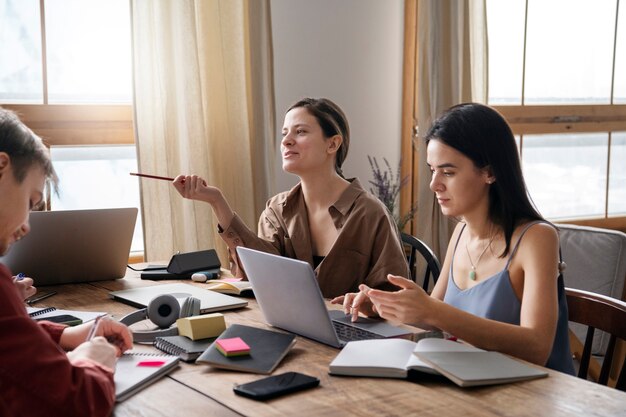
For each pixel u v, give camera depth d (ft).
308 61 10.41
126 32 9.49
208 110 9.32
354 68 10.78
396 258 6.53
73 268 6.75
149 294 6.12
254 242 6.89
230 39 9.30
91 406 3.33
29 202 3.65
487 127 5.09
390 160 11.20
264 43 9.46
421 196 10.83
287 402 3.61
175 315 5.10
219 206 6.86
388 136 11.14
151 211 8.92
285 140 6.82
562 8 12.40
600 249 7.61
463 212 5.26
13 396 3.18
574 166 12.72
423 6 10.72
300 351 4.52
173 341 4.58
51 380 3.23
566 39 12.48
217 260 7.29
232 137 9.38
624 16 12.89
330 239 6.83
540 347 4.57
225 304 5.68
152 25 8.77
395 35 11.03
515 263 5.10
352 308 5.22
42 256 6.57
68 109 9.05
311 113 6.80
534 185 12.45
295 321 4.84
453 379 3.76
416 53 11.01
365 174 11.03
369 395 3.69
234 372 4.11
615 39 12.87
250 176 9.50
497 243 5.25
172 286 6.44
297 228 6.99
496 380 3.81
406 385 3.84
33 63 9.00
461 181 5.16
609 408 3.51
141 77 8.77
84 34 9.25
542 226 5.04
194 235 9.04
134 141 9.50
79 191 9.34
